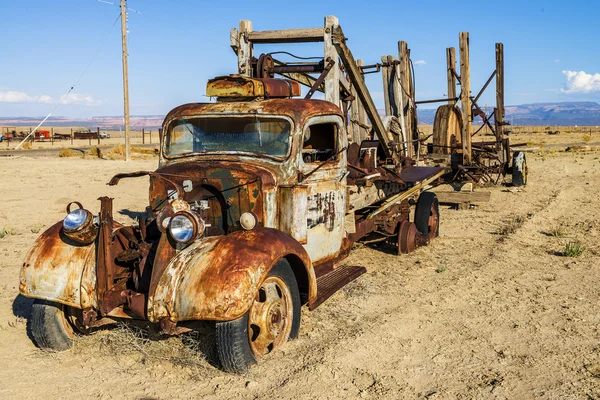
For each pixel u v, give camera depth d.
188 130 6.20
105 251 5.01
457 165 13.73
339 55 8.39
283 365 4.96
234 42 8.66
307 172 5.96
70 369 5.03
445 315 6.26
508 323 5.98
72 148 42.81
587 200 14.28
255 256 4.67
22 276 5.18
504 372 4.82
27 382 4.77
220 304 4.43
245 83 6.06
